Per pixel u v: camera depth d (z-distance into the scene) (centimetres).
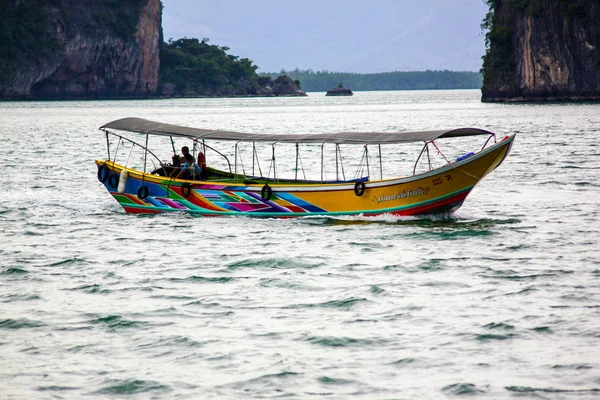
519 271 4862
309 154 13388
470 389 3134
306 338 3703
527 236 5928
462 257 5266
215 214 6981
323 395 3116
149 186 7175
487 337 3678
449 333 3738
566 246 5559
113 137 18875
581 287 4466
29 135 19462
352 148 14638
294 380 3250
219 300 4322
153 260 5306
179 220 6812
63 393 3156
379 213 6550
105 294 4466
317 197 6662
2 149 14612
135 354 3538
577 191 8231
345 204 6619
